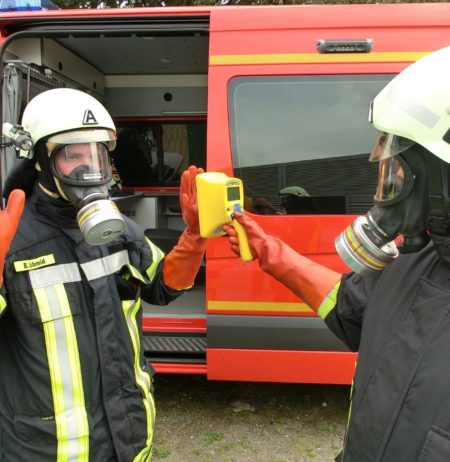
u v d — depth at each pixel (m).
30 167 1.25
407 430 0.82
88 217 1.11
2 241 0.95
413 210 0.92
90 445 1.19
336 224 2.42
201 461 2.45
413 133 0.84
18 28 2.68
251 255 1.37
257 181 2.47
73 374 1.17
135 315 1.39
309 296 1.27
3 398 1.19
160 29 2.51
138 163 4.85
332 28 2.38
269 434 2.69
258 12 2.41
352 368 2.48
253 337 2.52
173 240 4.02
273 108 2.44
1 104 2.45
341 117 2.42
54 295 1.17
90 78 4.22
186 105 4.72
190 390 3.18
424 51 2.34
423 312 0.87
